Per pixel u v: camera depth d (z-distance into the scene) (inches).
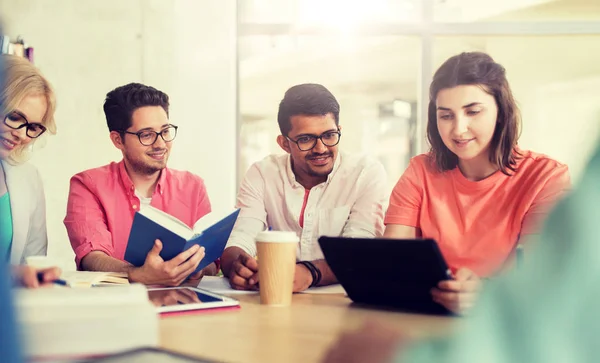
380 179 79.4
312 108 75.8
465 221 70.2
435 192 72.6
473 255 68.7
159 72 134.6
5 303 13.5
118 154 134.3
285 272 45.8
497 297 10.6
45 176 131.9
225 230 55.5
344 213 78.7
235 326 37.2
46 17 131.7
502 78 69.7
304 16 139.7
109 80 133.5
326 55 151.2
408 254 39.7
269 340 33.0
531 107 154.2
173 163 135.0
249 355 29.5
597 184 9.8
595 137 10.1
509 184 69.3
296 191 80.1
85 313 26.8
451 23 137.1
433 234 71.6
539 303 10.1
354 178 79.2
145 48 134.3
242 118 142.0
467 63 69.9
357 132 164.2
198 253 52.8
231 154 136.5
